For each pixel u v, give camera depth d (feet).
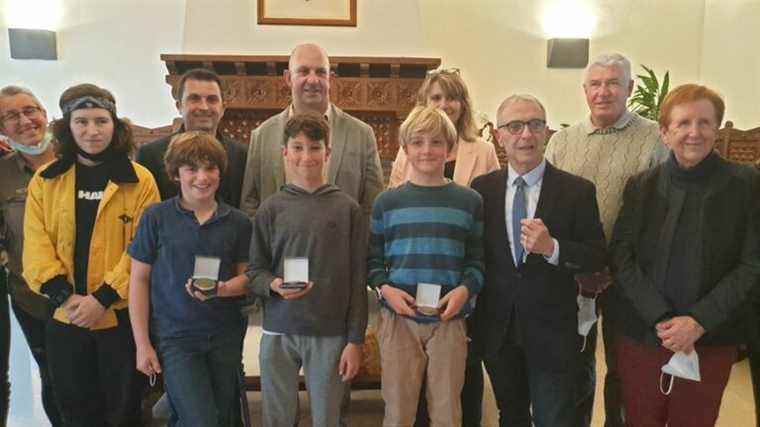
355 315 5.77
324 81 7.07
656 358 5.39
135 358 6.17
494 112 16.92
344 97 12.77
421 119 5.65
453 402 5.59
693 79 17.06
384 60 12.36
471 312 5.79
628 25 16.83
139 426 6.44
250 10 13.41
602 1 16.70
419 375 5.71
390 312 5.72
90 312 5.68
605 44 16.88
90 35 16.24
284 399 5.81
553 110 17.03
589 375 6.74
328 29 13.50
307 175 5.79
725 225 5.06
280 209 5.81
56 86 16.33
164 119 16.58
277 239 5.76
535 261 5.51
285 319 5.66
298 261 5.51
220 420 5.90
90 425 6.16
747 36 15.16
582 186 5.62
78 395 6.05
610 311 6.11
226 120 13.23
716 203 5.07
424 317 5.54
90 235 5.88
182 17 16.29
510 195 5.76
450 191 5.72
